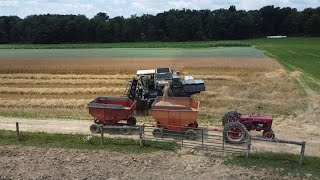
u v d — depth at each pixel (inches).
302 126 916.0
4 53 3508.9
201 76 1679.4
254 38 6245.1
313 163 681.0
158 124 845.8
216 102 1173.1
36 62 2428.6
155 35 6048.2
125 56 2984.7
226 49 3784.5
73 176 647.1
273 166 671.8
